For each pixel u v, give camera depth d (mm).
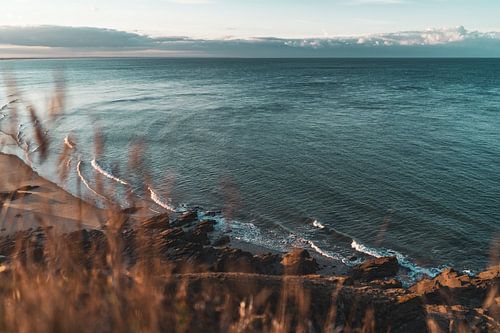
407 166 30906
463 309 11891
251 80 125750
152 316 3697
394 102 68188
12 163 27922
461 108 61000
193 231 20141
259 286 9445
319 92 86062
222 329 4582
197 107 63938
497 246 19141
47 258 4980
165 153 35969
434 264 18156
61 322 3264
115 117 54906
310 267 17266
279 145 38188
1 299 3824
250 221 22531
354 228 21438
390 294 11961
